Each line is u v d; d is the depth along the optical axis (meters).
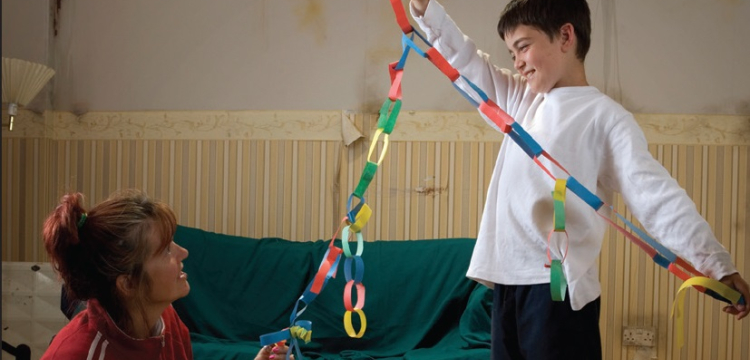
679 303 1.70
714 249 1.58
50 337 3.50
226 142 4.00
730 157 3.75
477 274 1.75
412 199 3.89
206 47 4.02
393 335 3.44
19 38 4.06
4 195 4.03
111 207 1.57
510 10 1.81
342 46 3.94
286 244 3.71
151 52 4.04
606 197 1.81
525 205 1.69
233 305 3.52
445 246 3.60
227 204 4.01
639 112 3.79
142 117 4.05
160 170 4.04
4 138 4.04
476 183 3.86
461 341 3.24
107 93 4.06
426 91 3.89
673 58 3.78
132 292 1.57
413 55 3.89
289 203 3.97
